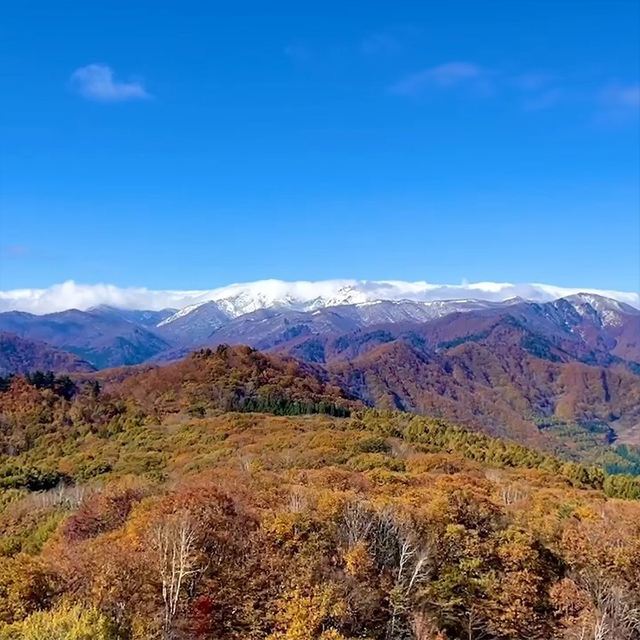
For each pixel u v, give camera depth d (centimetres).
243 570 5181
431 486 8619
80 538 6725
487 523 6725
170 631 4350
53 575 4656
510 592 5716
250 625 4772
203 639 4538
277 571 5216
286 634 4650
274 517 5809
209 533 5412
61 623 3816
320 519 5856
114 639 3972
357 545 5566
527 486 10631
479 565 5909
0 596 4344
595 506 8525
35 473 12900
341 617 4912
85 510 7431
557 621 5712
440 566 5841
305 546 5469
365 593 5197
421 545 5881
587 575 6056
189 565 4638
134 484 8656
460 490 7338
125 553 4962
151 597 4575
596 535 6669
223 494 6309
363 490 8231
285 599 4931
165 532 5081
